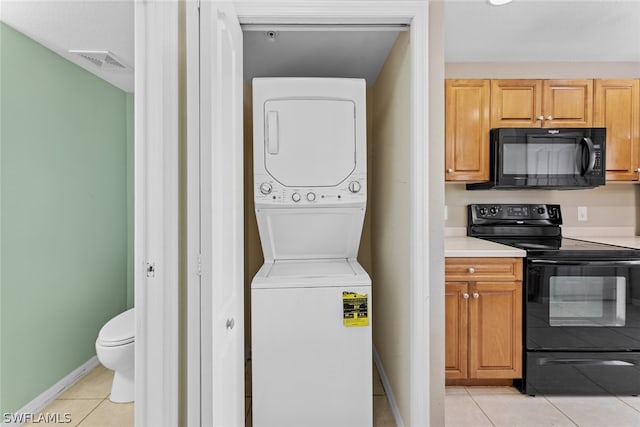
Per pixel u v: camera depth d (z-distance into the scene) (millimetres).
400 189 1841
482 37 2463
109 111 2867
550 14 2182
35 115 2150
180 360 1248
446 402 2205
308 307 1756
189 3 1153
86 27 1985
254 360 1740
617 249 2277
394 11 1537
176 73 1206
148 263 1187
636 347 2232
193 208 1167
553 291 2248
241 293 1588
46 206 2240
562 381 2250
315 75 2510
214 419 1101
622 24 2283
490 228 2939
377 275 2570
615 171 2697
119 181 2998
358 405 1768
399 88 1857
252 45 2021
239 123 1537
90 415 2100
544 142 2582
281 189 2068
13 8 1779
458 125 2664
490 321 2289
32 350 2131
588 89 2678
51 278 2279
